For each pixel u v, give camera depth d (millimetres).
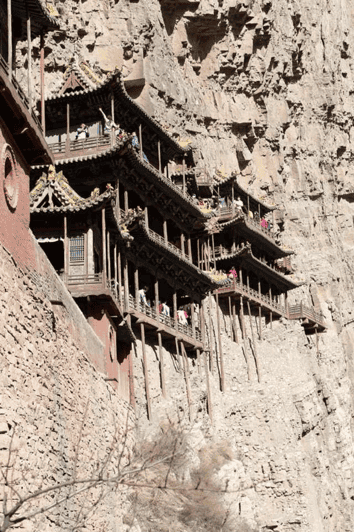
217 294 69625
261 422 64938
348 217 101500
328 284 92375
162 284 60000
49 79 60281
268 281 78438
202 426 56781
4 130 21375
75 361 27703
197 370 60469
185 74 81250
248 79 86625
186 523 39812
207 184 75125
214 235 75000
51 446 22797
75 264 38156
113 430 33000
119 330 39781
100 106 53125
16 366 20500
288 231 92000
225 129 84250
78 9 66438
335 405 78562
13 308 20750
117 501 31422
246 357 69188
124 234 44688
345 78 105375
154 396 51438
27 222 23047
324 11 102562
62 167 51344
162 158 64562
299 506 61969
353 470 77125
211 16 80375
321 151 98188
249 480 54750
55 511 22312
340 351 86375
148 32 71438
